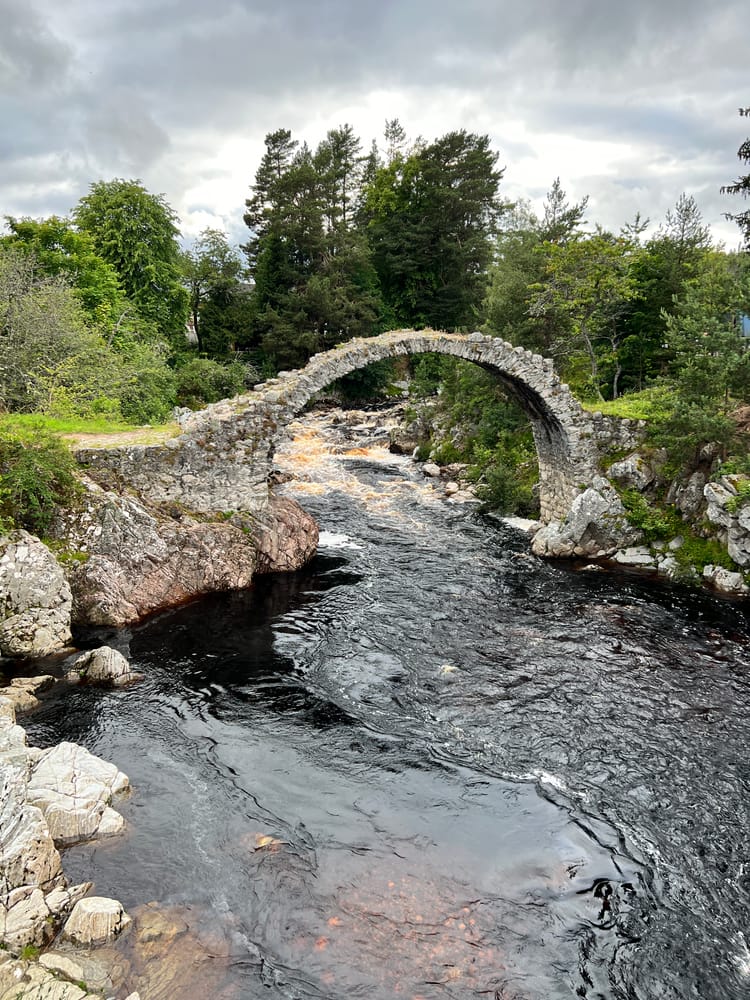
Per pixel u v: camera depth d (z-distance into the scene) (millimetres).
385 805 10273
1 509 15781
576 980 7508
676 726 12609
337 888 8586
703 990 7523
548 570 21312
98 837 9258
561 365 33594
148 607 17109
